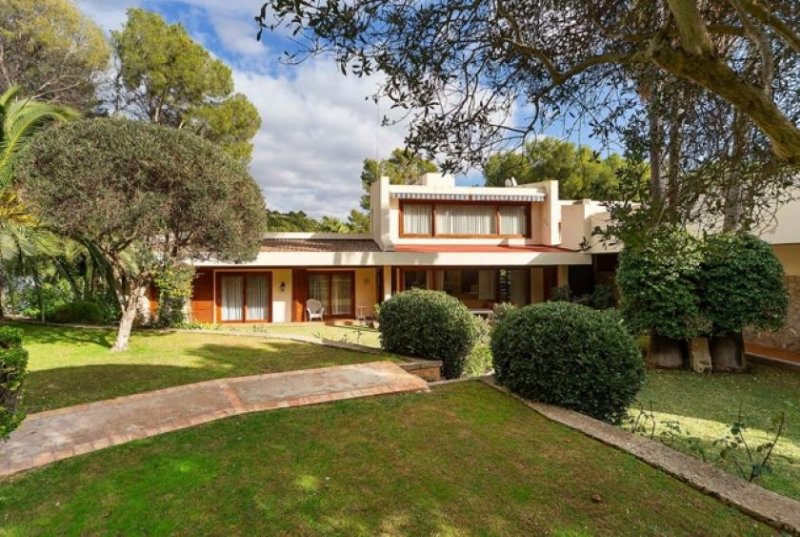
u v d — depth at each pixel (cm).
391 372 856
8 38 2380
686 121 467
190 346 1216
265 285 2314
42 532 369
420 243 2434
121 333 1172
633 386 665
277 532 367
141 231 1066
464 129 467
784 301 1179
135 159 1023
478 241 2503
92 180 994
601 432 572
